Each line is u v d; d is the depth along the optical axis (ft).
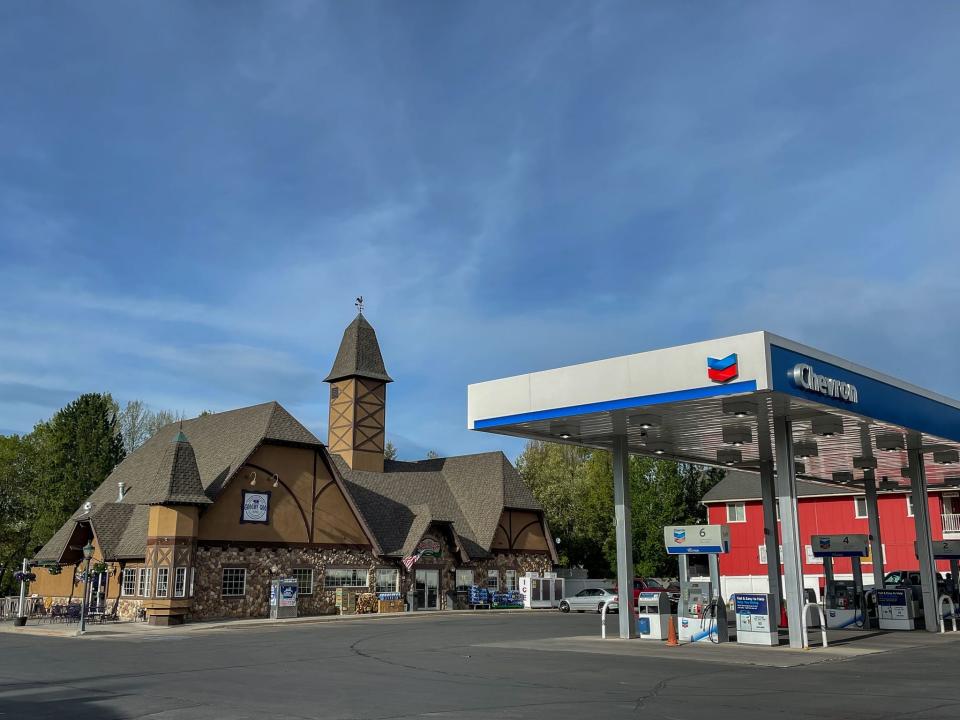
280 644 75.36
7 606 133.39
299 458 132.87
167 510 113.29
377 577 139.95
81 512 137.80
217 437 137.39
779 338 61.72
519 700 40.55
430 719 34.94
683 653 64.08
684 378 64.28
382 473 166.71
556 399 72.49
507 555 160.25
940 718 35.27
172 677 50.34
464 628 98.02
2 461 172.24
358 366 171.63
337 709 37.70
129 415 238.89
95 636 91.71
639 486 200.34
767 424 76.02
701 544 73.67
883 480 120.57
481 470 169.68
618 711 37.17
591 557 208.13
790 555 68.64
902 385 77.36
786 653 63.67
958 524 152.97
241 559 122.52
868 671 52.70
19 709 37.99
